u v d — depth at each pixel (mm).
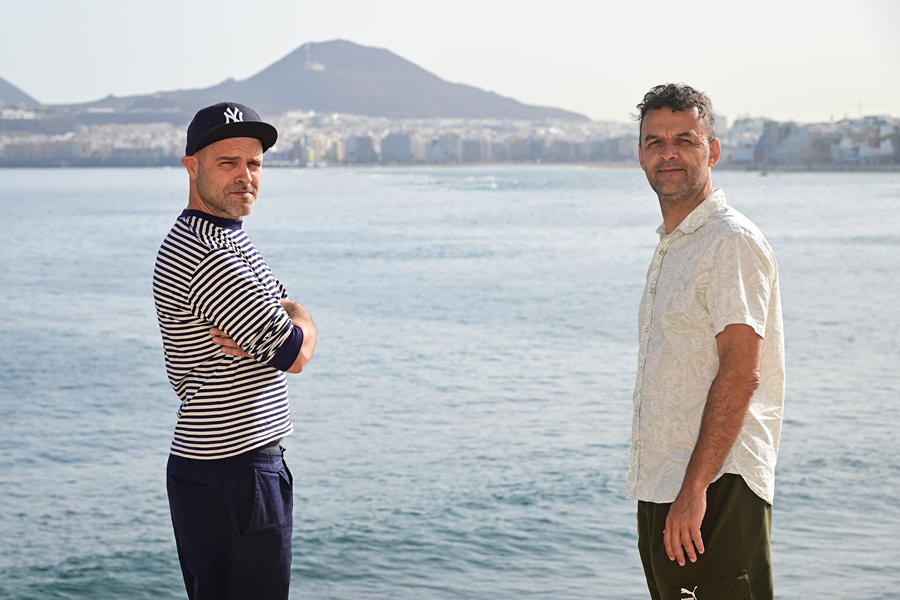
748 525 2566
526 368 17016
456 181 175250
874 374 16188
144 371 17391
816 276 32562
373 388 15406
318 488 10164
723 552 2561
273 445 2854
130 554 8406
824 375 16203
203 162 2748
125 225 64125
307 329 2857
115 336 21453
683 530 2508
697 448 2508
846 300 26547
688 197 2713
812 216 66562
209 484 2738
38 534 8867
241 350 2729
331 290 30188
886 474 10383
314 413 13703
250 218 71750
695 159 2680
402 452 11562
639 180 178125
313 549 8438
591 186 144750
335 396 14828
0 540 8688
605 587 7668
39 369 17578
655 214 73938
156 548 8562
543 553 8367
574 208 84125
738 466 2564
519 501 9656
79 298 28672
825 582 7590
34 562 8180
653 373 2695
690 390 2623
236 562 2766
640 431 2740
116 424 13445
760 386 2646
